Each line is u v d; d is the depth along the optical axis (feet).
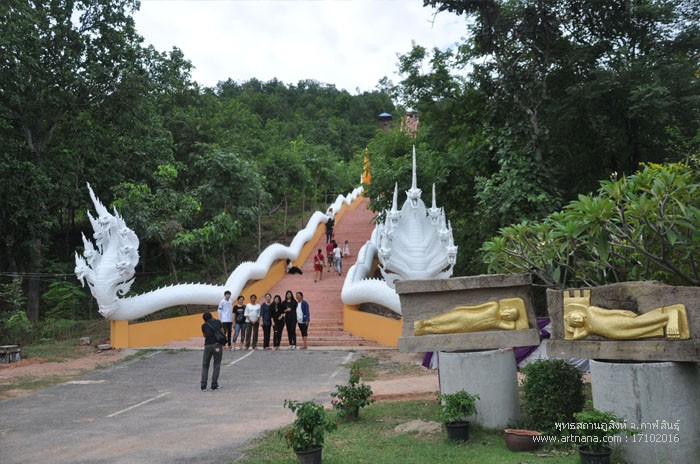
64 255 100.73
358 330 60.85
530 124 51.31
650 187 25.31
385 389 37.04
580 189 58.70
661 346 20.75
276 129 176.24
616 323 21.68
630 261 30.17
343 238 108.99
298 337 60.08
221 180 86.79
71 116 84.23
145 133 87.20
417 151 77.82
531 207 48.83
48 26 78.13
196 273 93.61
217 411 32.42
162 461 23.21
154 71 108.37
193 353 54.29
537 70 52.11
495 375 26.12
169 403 34.99
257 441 25.68
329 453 23.03
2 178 71.82
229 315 56.03
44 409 34.40
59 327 65.57
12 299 68.64
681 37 54.08
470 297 26.94
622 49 52.24
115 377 44.37
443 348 26.78
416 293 27.37
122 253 56.70
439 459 21.70
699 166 33.32
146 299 58.80
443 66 69.10
